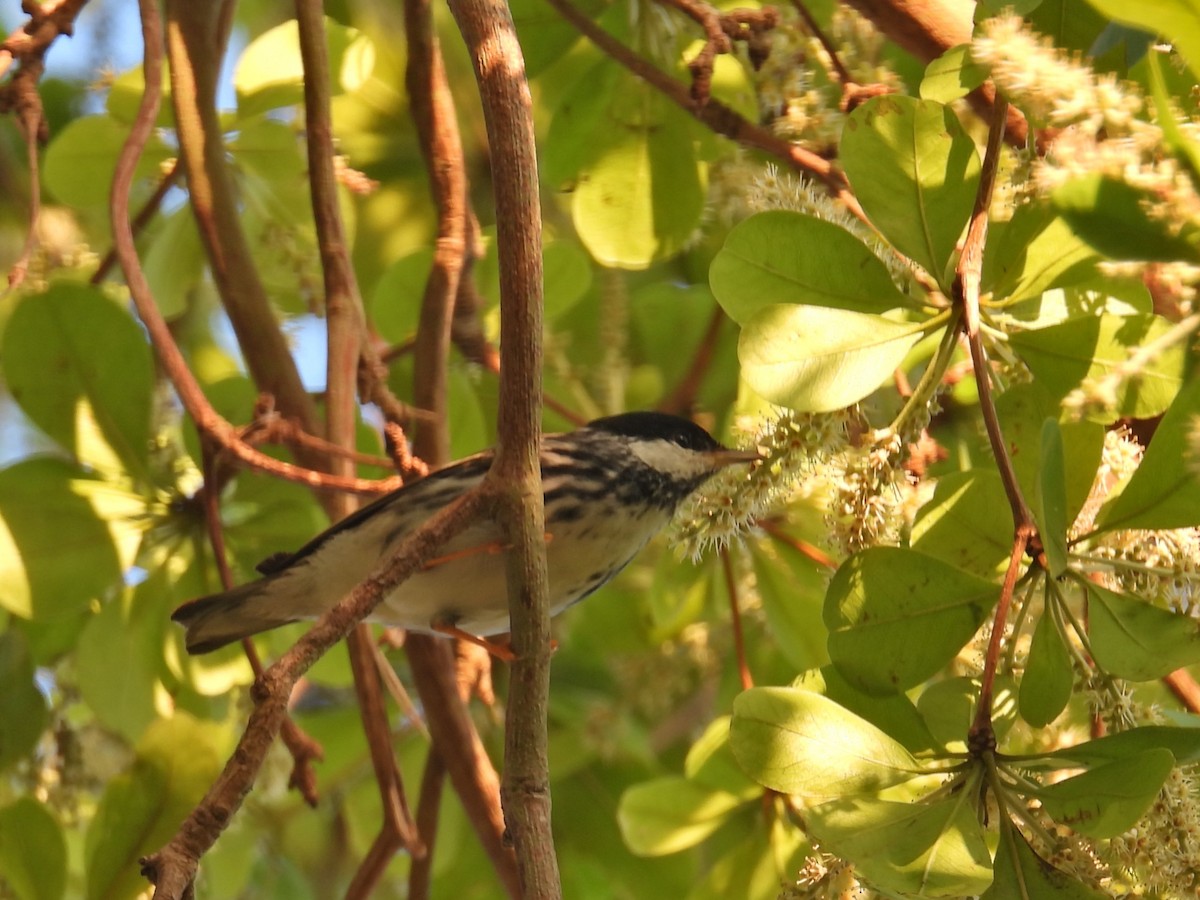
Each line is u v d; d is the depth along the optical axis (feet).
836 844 16.71
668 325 36.47
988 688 17.53
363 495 27.86
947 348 19.30
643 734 35.19
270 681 15.84
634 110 30.09
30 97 24.89
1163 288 20.42
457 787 27.22
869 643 19.03
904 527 21.24
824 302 19.92
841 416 19.69
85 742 28.68
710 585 33.19
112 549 26.45
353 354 26.07
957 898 16.78
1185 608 18.54
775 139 24.68
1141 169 16.03
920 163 19.70
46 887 23.13
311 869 39.24
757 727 17.71
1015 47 17.26
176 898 14.67
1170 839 17.13
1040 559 18.26
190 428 28.27
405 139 36.76
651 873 33.14
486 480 17.37
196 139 28.37
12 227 36.35
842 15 26.13
